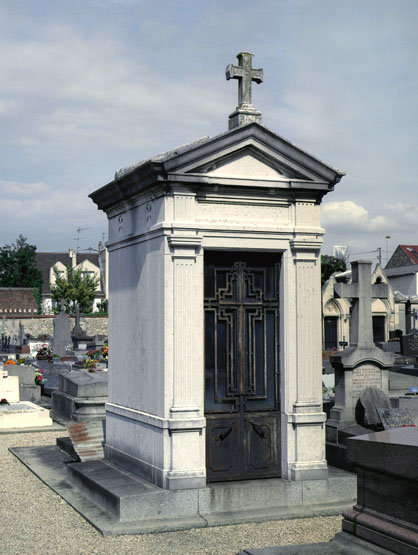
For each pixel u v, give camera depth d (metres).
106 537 7.13
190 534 7.23
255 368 8.56
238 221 8.34
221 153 8.16
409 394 13.52
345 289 11.98
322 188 8.63
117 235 9.55
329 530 7.36
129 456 8.84
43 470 10.10
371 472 5.98
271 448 8.54
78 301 64.06
